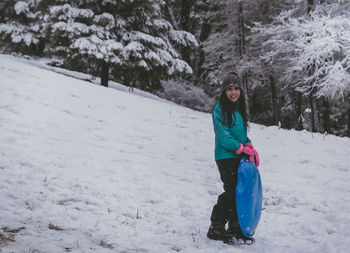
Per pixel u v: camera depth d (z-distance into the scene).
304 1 18.22
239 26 22.39
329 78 15.66
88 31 17.91
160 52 19.61
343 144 10.73
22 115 8.57
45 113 9.25
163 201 4.88
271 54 17.78
